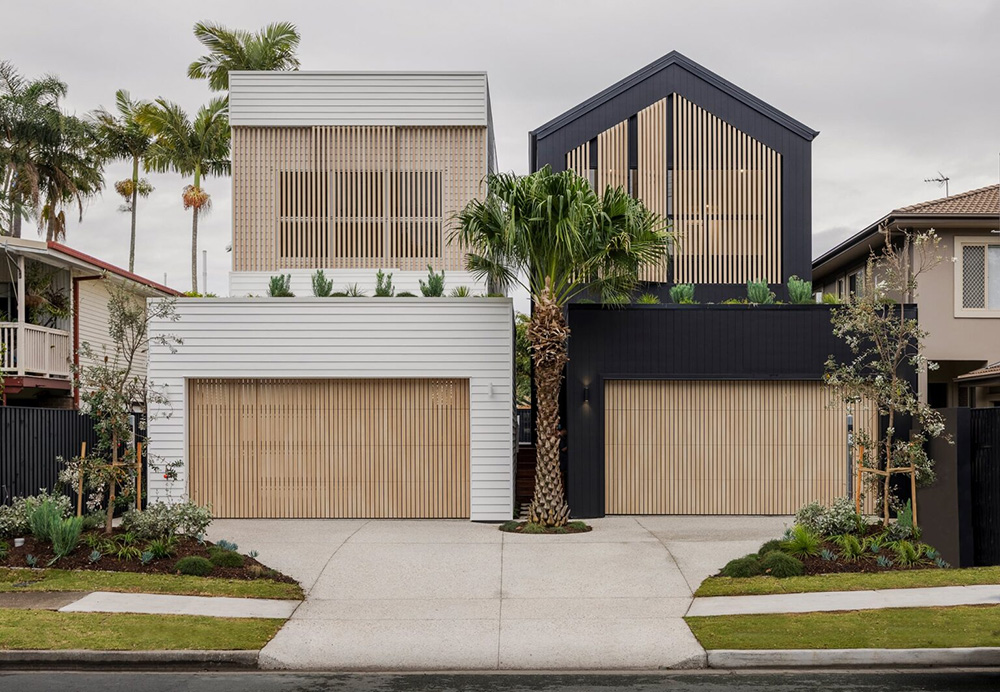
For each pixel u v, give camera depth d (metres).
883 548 12.33
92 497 13.32
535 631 9.49
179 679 8.00
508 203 15.18
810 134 20.52
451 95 20.36
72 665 8.39
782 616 9.60
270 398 16.91
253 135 20.38
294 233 20.28
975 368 22.48
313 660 8.55
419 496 16.80
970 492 12.03
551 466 15.47
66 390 22.70
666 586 11.48
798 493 17.19
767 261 20.41
